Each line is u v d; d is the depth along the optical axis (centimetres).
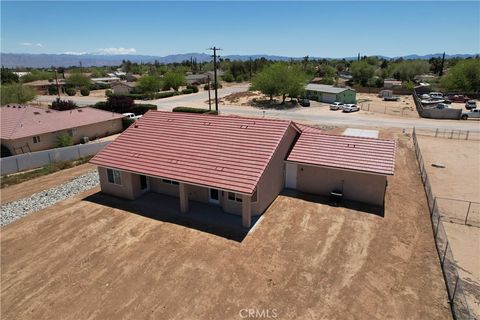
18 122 3416
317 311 1131
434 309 1138
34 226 1734
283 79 6197
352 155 1995
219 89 9825
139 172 1880
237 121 2136
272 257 1429
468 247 1541
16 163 2752
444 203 2003
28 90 6119
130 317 1117
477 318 1105
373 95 8425
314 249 1484
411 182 2320
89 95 9044
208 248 1502
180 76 9612
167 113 2381
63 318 1123
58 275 1341
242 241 1555
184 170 1820
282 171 2077
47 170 2725
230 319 1102
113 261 1421
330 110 5809
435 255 1440
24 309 1166
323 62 17412
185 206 1834
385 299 1183
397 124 4550
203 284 1268
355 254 1445
